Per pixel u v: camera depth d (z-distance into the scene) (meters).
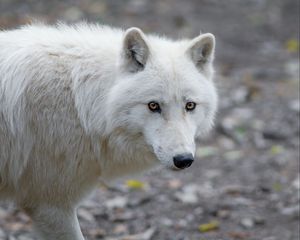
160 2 25.17
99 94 8.59
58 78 8.56
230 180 13.56
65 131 8.53
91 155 8.70
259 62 20.38
